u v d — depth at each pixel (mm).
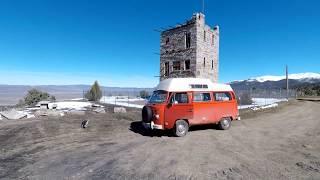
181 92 12680
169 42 32875
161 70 33938
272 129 14539
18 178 6672
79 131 13383
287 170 7336
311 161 8211
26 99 39719
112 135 12602
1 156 8773
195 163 7953
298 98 49062
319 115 21578
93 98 41469
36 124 14805
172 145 10430
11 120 16531
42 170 7297
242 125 16078
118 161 8164
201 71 29953
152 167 7566
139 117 19109
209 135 12617
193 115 12812
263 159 8430
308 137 12188
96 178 6672
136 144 10633
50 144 10570
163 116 12102
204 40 30734
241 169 7410
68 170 7293
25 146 10211
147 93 49000
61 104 29250
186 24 30484
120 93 49406
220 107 13883
